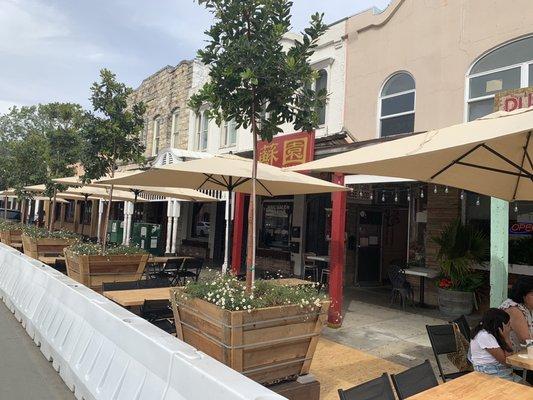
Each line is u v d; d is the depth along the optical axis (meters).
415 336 7.48
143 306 5.55
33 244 11.93
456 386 3.08
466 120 8.41
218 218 17.94
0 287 9.37
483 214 9.19
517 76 7.80
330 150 8.64
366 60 10.36
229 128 15.84
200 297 4.50
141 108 10.35
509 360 3.62
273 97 4.92
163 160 14.70
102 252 8.37
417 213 10.47
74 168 15.72
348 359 6.22
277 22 4.88
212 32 4.85
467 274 8.79
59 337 5.35
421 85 9.16
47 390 4.71
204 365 2.88
